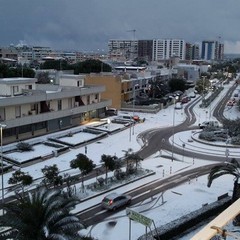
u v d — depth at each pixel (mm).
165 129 69000
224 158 51031
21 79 61938
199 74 174125
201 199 34500
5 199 32750
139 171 42344
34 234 18672
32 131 58000
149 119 79125
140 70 135250
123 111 88375
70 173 41219
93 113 75375
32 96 56812
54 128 62781
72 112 65625
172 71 151500
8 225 18391
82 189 35562
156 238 24719
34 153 48812
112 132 63844
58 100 64500
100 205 32812
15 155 47438
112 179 39281
